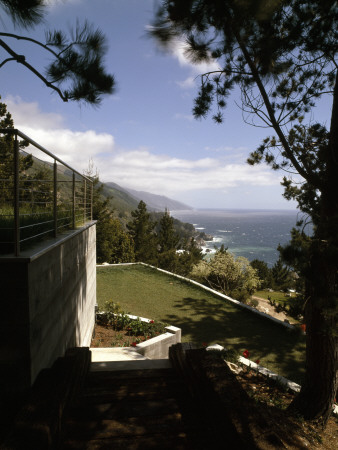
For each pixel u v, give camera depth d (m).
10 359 2.47
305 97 5.23
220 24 3.89
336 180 4.19
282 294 23.83
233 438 2.14
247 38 4.12
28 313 2.48
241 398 2.43
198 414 2.77
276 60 4.42
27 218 3.32
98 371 3.96
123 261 29.17
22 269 2.46
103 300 11.41
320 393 4.21
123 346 6.96
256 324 9.78
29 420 1.93
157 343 6.81
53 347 3.36
